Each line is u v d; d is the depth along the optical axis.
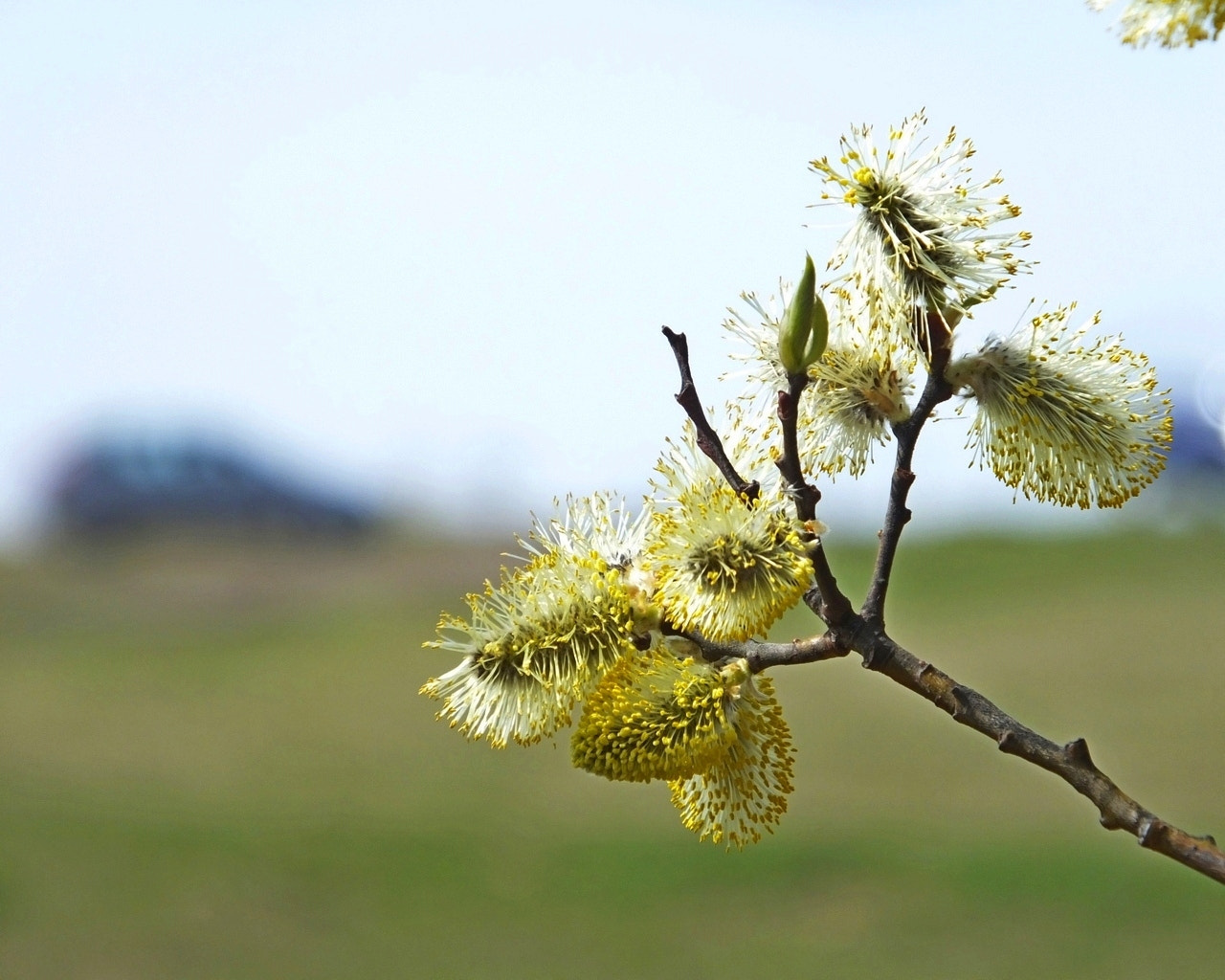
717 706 0.45
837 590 0.44
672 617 0.45
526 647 0.45
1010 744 0.42
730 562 0.44
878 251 0.45
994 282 0.44
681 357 0.45
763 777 0.45
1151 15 0.44
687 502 0.45
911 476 0.44
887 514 0.44
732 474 0.45
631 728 0.45
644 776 0.45
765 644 0.45
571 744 0.45
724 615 0.44
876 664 0.43
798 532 0.44
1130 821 0.41
